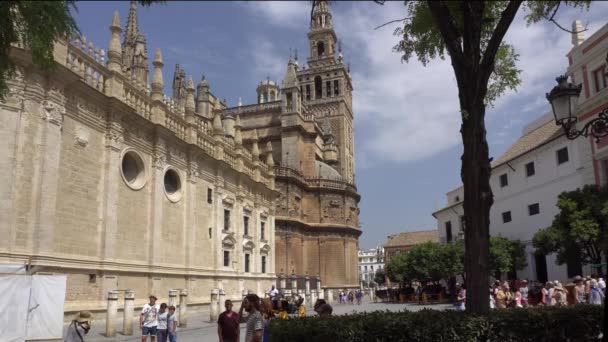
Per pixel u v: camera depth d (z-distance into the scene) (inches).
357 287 3046.3
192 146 1375.5
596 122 499.5
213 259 1494.8
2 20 358.0
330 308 482.3
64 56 909.8
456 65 426.6
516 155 1868.8
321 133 3457.2
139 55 2021.4
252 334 404.5
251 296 418.0
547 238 1197.7
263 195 2011.6
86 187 974.4
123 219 1080.8
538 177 1702.8
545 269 1684.3
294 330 393.4
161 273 1193.4
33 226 827.4
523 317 396.8
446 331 376.5
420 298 2263.8
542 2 465.7
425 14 511.2
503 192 1966.0
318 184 2942.9
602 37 1249.4
